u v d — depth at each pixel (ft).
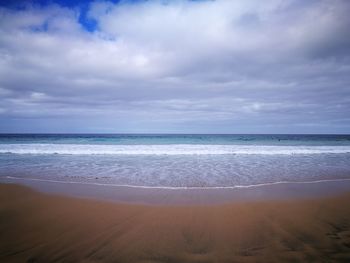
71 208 15.03
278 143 90.27
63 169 29.66
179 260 8.68
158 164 34.01
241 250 9.38
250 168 30.60
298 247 9.53
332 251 9.14
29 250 9.55
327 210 14.49
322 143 90.79
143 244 10.02
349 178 24.54
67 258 8.93
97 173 26.99
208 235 10.91
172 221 12.80
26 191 19.13
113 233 11.21
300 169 29.86
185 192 19.06
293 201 16.53
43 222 12.64
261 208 15.01
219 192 19.02
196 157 43.24
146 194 18.42
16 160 38.27
